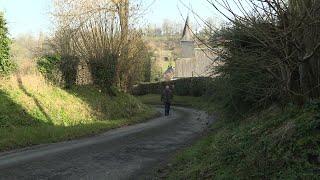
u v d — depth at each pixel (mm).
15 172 10969
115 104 29031
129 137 18188
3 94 20922
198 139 16797
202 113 30703
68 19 30766
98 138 17953
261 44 8125
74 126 20469
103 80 30219
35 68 25391
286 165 7309
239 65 9125
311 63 8219
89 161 12672
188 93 50281
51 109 22562
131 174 11062
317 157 6957
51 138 17109
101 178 10555
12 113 19766
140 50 34250
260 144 8586
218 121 17984
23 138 16156
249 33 7695
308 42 7484
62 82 26828
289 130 7902
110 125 22484
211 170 9336
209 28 9570
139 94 65000
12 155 13625
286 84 8539
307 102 8297
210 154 10969
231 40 9117
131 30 33562
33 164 12039
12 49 24672
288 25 7270
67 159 12898
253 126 10758
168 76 78750
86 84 29391
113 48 31234
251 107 13922
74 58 28250
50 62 26297
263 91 11008
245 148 9125
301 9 6977
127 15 32375
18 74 23750
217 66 13938
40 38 33938
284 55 7922
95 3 31172
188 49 69562
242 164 8352
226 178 8203
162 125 23484
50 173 10938
